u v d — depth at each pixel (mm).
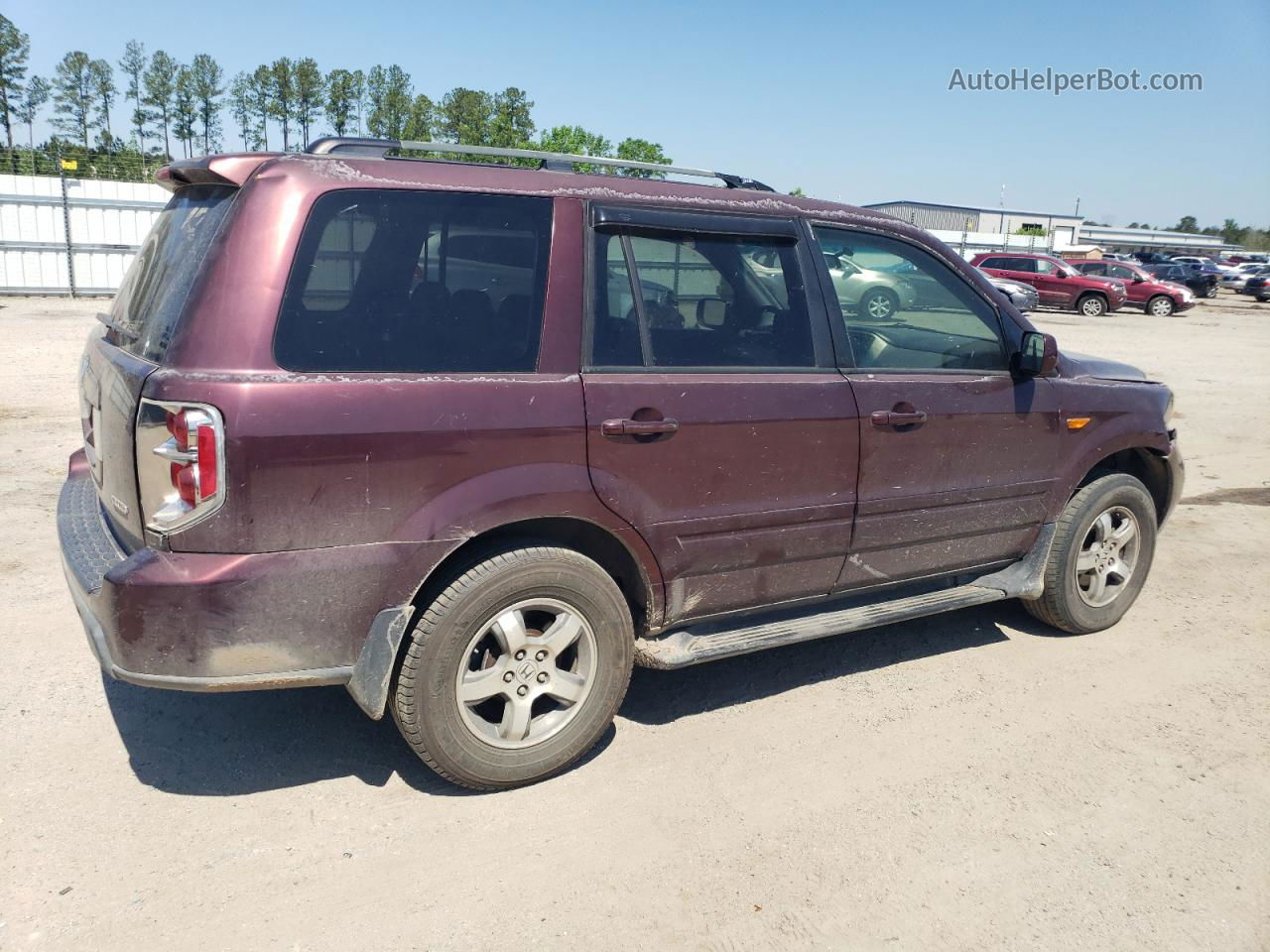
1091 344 19859
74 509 3539
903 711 3992
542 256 3189
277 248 2797
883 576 4078
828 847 3072
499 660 3189
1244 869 3043
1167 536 6609
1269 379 15148
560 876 2885
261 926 2629
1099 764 3635
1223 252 84875
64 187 19297
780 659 4461
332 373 2834
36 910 2639
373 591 2914
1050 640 4789
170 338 2793
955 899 2854
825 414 3668
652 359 3367
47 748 3430
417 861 2926
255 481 2717
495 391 3035
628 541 3348
